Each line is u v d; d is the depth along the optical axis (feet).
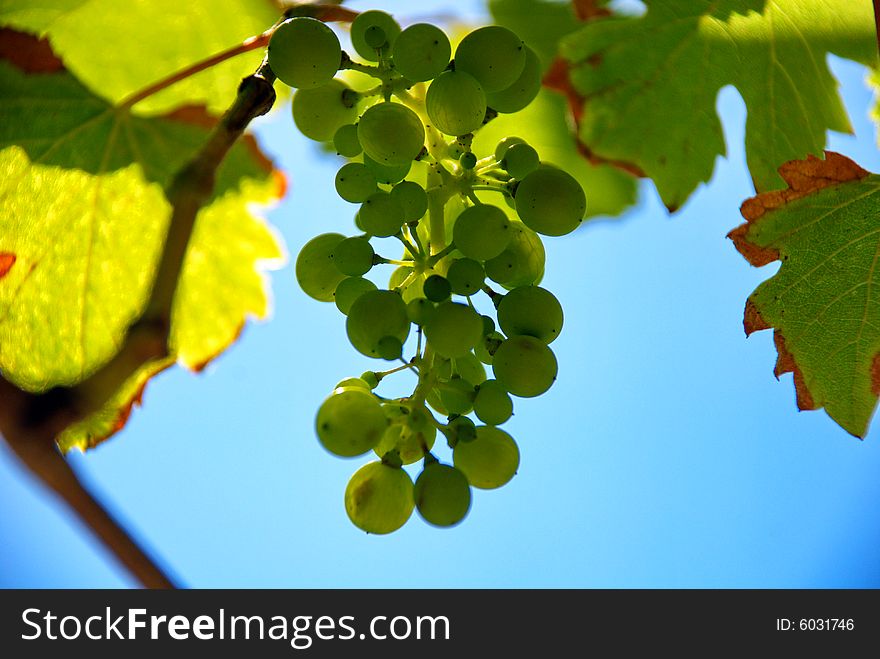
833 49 1.04
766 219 0.97
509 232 0.76
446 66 0.77
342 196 0.80
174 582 0.56
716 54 1.03
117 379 0.56
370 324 0.74
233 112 0.69
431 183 0.80
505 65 0.77
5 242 1.04
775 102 1.03
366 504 0.72
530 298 0.78
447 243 0.83
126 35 1.04
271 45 0.75
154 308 0.59
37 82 1.02
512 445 0.75
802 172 0.97
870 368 0.96
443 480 0.72
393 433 0.75
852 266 0.96
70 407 0.54
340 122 0.82
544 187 0.77
